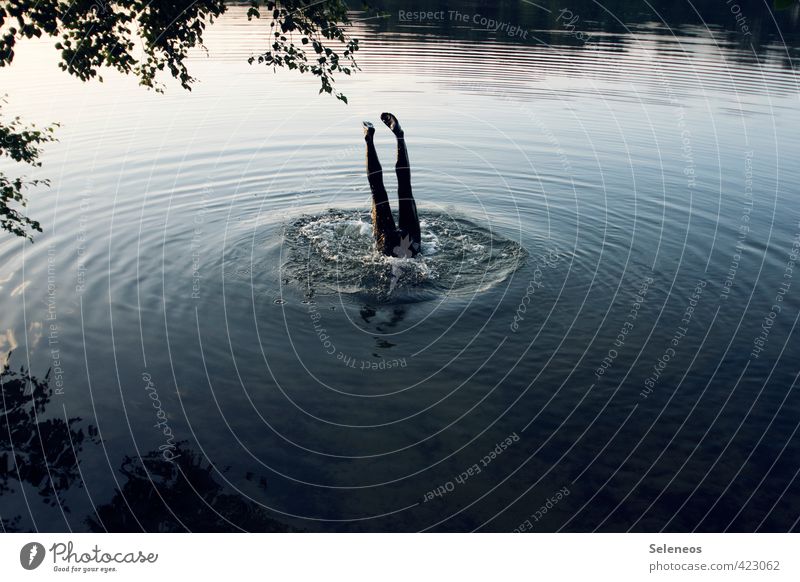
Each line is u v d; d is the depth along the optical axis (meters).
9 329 6.95
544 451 5.37
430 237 9.47
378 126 15.16
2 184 7.24
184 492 4.96
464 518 4.73
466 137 14.39
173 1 7.00
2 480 5.05
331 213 10.46
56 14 6.29
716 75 19.05
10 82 17.11
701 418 5.73
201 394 6.02
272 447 5.40
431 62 20.38
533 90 17.64
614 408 5.87
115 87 17.52
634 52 21.92
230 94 17.28
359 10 26.70
